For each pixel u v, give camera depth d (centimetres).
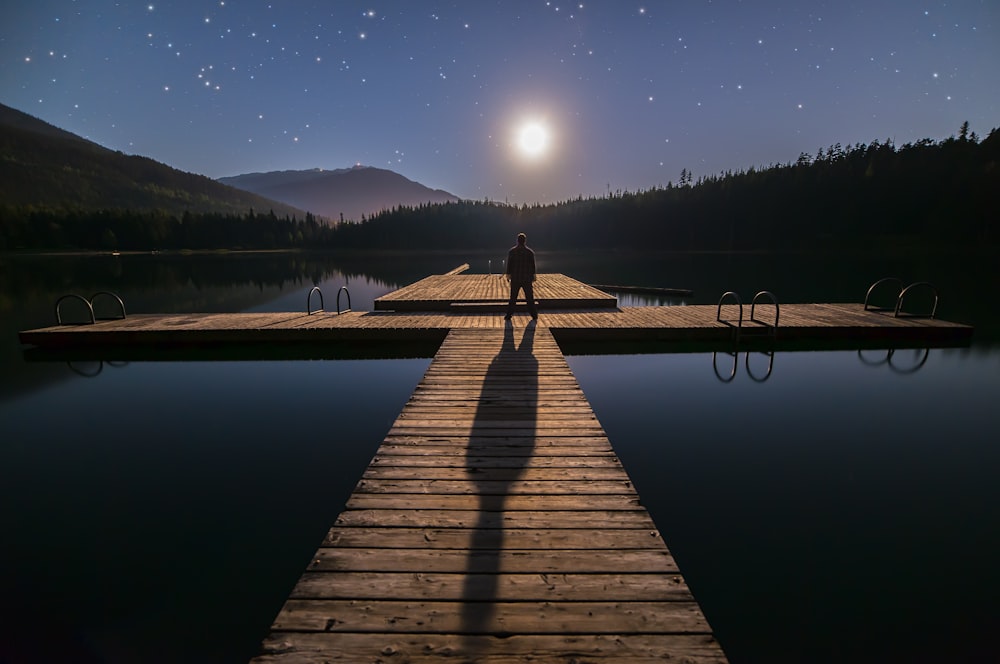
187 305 1859
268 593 310
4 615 291
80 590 312
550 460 361
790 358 857
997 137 6425
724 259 4734
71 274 3547
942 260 3981
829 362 830
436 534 266
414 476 335
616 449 513
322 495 433
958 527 366
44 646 269
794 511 390
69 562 340
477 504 298
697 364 824
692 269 3459
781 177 6862
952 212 5203
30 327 1345
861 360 840
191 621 287
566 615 207
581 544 257
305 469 485
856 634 266
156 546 358
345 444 547
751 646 259
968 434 544
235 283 2873
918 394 676
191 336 924
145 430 589
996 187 4994
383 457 365
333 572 233
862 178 6159
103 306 1836
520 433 412
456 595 218
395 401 688
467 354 696
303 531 377
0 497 431
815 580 308
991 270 2988
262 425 603
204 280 3067
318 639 193
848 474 454
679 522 375
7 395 714
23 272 3728
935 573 314
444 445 388
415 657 184
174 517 397
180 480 462
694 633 198
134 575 327
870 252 5184
